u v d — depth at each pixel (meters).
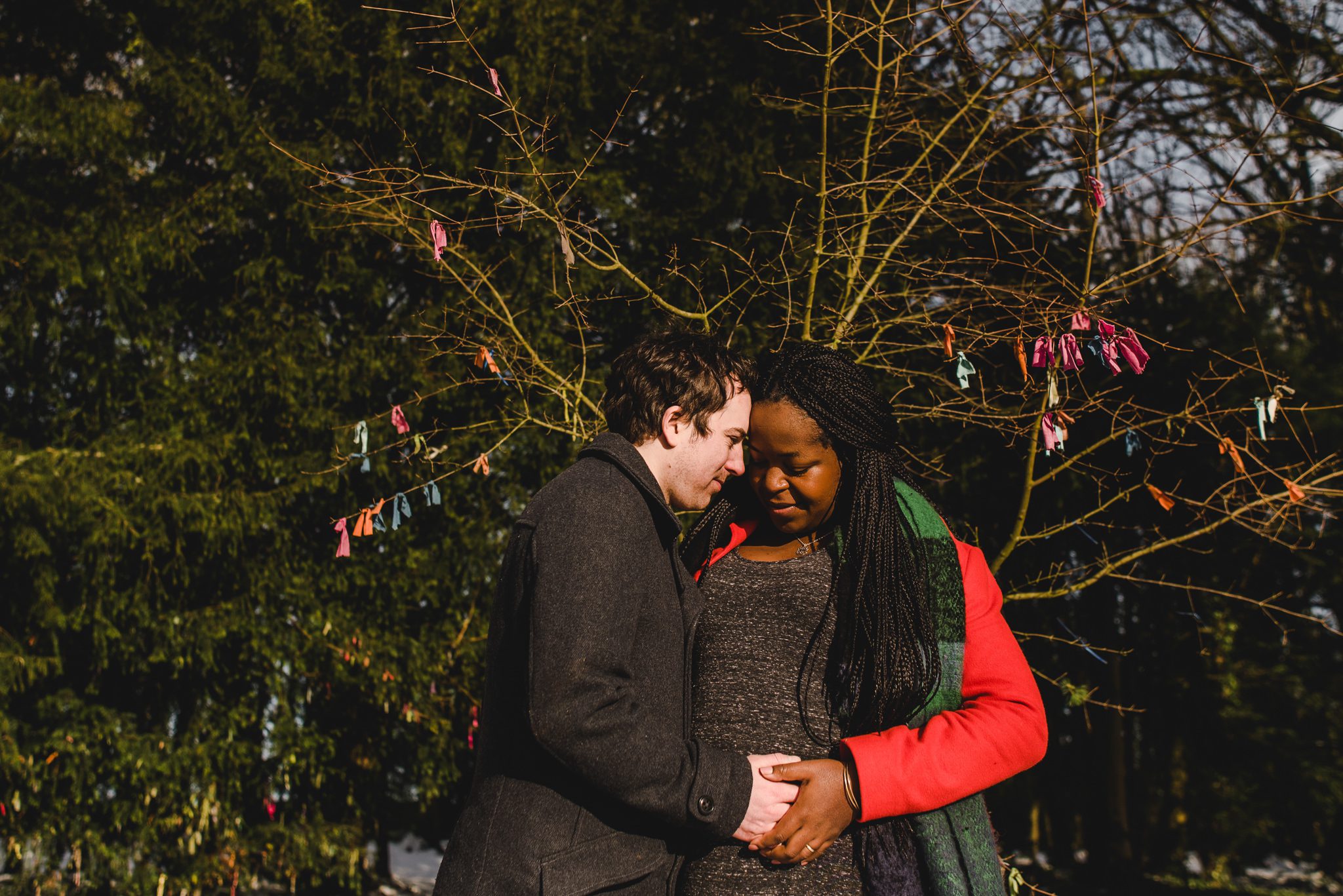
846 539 1.47
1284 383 2.89
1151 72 5.42
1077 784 7.70
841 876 1.33
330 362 5.05
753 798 1.27
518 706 1.31
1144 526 5.12
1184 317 5.84
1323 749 7.43
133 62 5.40
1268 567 6.53
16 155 5.11
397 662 5.02
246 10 5.14
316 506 5.14
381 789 5.67
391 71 4.98
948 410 3.34
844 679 1.40
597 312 4.86
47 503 4.58
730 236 5.06
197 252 5.34
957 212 4.04
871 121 3.03
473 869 1.27
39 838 4.77
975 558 1.51
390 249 5.14
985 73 3.68
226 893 5.29
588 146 5.39
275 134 5.19
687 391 1.41
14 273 5.01
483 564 5.13
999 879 1.36
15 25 5.30
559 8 5.24
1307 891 8.47
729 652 1.43
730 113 5.23
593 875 1.24
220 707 5.07
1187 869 8.42
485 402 4.85
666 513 1.37
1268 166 5.52
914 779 1.30
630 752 1.20
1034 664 5.16
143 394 5.12
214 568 5.03
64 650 5.02
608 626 1.23
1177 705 7.38
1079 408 2.80
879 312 3.71
